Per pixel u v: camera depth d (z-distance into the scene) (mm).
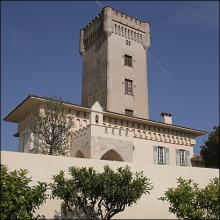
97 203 18219
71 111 36656
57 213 18203
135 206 20484
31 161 18703
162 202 21312
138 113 48781
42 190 15883
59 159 19391
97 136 32594
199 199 18547
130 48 51906
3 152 18203
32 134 35156
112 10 51750
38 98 34438
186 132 43969
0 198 14852
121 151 33781
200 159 43094
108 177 16828
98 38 52688
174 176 22344
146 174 21562
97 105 34844
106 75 48219
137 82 50500
